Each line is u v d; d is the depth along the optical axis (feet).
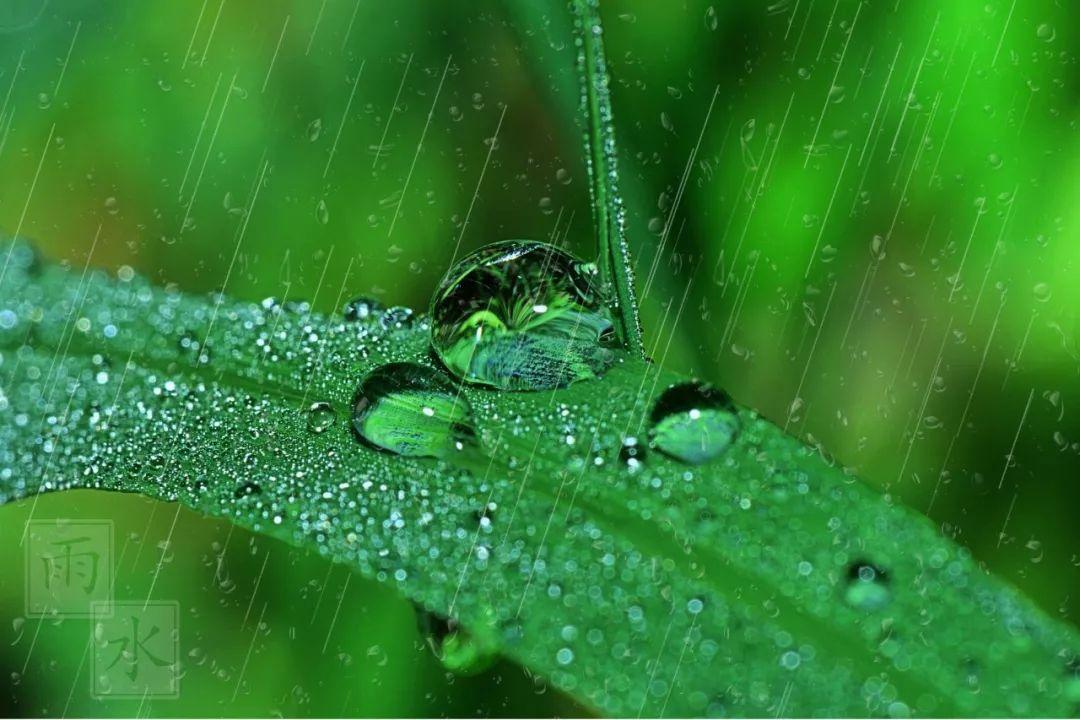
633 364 0.33
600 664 0.32
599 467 0.32
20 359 0.33
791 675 0.32
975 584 0.32
